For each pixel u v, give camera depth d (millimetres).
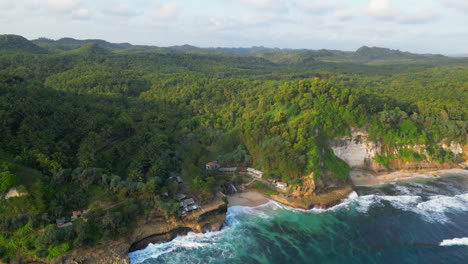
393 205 104625
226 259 75812
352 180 122938
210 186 98000
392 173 130375
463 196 111688
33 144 84438
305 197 105500
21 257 67250
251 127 130500
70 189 79875
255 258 76375
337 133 125500
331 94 135750
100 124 106812
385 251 79125
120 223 76688
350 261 75312
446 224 92062
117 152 100750
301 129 118875
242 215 97000
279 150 114000
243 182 113250
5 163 74125
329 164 114750
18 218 69438
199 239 83875
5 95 97625
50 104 104562
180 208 86688
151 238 80938
